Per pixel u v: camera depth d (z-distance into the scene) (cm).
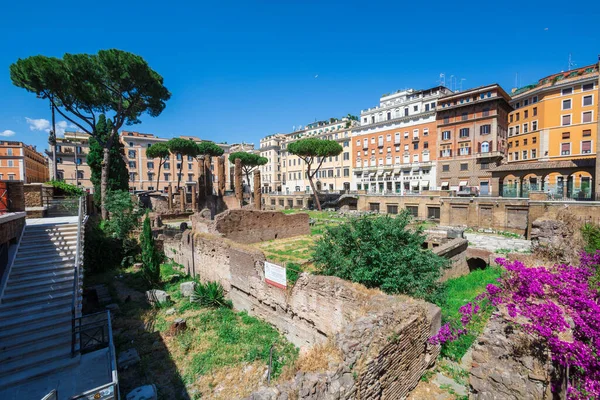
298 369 633
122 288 1864
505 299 755
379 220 1259
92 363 982
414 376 816
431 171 5753
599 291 786
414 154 6038
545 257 1688
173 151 6406
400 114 6450
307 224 3112
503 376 633
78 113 2980
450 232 2466
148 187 8619
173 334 1277
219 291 1672
